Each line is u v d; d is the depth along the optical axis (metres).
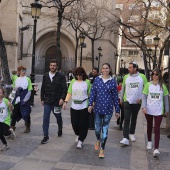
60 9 14.72
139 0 17.92
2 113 5.86
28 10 35.25
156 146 5.98
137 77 6.72
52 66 6.73
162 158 5.87
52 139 6.96
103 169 5.03
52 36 38.19
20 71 7.46
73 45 38.22
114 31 25.75
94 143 6.77
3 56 10.16
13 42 26.95
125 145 6.66
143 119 10.94
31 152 5.85
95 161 5.46
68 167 5.07
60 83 6.77
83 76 6.29
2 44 10.16
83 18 27.16
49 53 39.03
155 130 6.03
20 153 5.75
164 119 11.20
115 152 6.12
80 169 4.99
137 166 5.29
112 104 5.82
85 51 37.06
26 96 7.36
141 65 58.50
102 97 5.75
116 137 7.52
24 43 35.75
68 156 5.69
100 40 39.97
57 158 5.54
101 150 5.70
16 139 6.82
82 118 6.25
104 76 5.84
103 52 40.28
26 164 5.14
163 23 17.28
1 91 5.92
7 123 5.92
